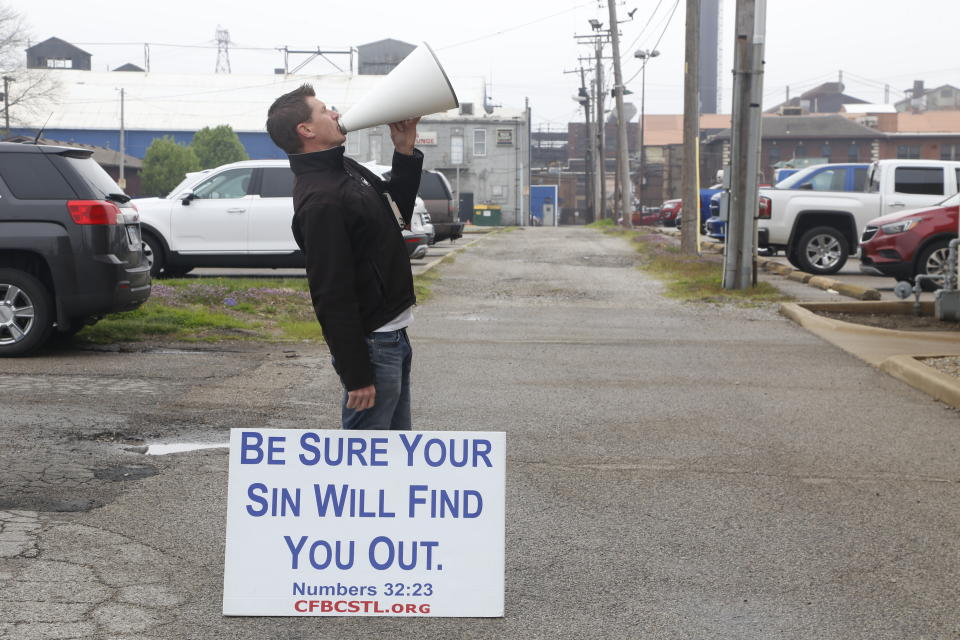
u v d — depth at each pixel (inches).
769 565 166.1
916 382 327.0
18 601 144.6
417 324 476.7
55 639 132.4
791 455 239.0
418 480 141.0
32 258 355.3
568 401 299.3
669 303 577.9
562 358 380.5
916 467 229.3
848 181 757.3
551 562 166.4
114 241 355.6
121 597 147.3
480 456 141.5
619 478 217.9
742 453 240.4
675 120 5531.5
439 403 293.3
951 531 184.2
